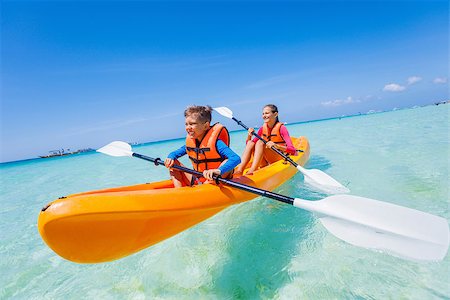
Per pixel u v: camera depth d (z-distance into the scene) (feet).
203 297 5.84
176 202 6.03
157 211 5.71
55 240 5.10
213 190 6.81
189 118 7.72
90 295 6.32
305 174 9.77
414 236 5.35
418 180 11.30
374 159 16.71
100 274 7.17
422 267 5.76
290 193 11.32
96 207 5.09
